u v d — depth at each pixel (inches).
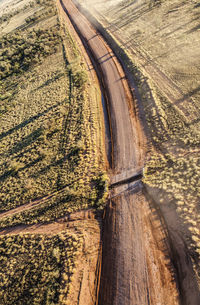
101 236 645.9
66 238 656.4
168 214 600.4
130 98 1147.3
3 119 1492.4
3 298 593.6
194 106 908.0
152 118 956.6
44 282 580.1
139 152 855.7
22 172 1027.9
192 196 593.6
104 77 1398.9
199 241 501.4
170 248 542.0
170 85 1070.4
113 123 1054.4
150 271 523.2
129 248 582.6
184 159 720.3
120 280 537.3
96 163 886.4
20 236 743.1
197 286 454.9
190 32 1330.0
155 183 698.8
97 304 524.4
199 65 1086.4
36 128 1242.6
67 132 1103.6
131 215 652.1
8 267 667.4
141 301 488.1
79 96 1290.6
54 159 1007.0
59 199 809.5
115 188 759.7
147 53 1373.0
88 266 585.9
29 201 882.1
